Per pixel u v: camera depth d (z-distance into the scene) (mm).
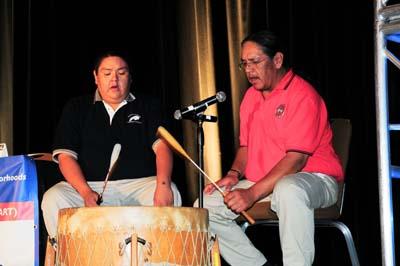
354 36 4215
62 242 2525
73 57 4758
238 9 4492
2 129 4828
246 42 3564
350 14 4227
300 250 3186
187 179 4566
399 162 4012
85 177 3828
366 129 4176
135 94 3967
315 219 3455
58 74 4754
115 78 3811
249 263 3568
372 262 4168
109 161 3818
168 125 3922
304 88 3543
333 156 3564
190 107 3305
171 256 2451
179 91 4629
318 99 3555
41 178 3850
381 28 2992
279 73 3584
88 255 2439
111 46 4719
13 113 4773
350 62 4219
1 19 4883
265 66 3535
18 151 4766
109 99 3842
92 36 4746
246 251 3566
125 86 3846
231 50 4504
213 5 4562
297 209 3191
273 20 4395
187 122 4562
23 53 4793
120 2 4730
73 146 3812
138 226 2424
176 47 4648
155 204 3635
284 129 3525
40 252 3738
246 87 4477
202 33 4586
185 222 2492
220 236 3561
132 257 2387
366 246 4188
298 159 3408
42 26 4766
